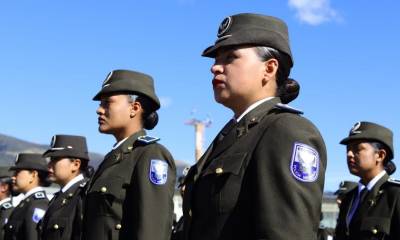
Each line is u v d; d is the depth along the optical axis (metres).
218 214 2.79
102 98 5.27
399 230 6.53
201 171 2.99
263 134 2.81
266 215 2.61
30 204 8.77
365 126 7.07
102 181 4.88
